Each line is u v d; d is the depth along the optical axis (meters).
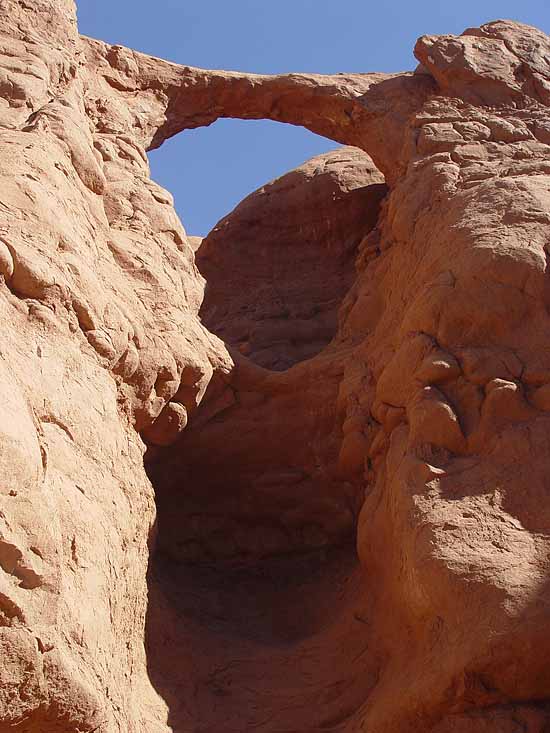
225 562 10.38
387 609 7.96
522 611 6.43
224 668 8.35
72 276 7.26
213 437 10.01
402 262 10.27
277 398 10.16
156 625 8.38
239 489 10.33
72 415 6.42
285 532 10.43
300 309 13.56
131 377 8.14
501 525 7.12
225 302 14.19
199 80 11.98
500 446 7.69
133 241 9.30
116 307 7.83
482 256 8.68
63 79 9.91
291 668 8.33
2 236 6.66
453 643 6.62
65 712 5.25
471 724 6.42
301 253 14.07
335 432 10.00
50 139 8.34
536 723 6.28
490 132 11.05
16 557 4.99
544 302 8.45
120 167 9.98
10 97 8.87
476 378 8.15
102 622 5.93
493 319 8.44
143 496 7.54
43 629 5.06
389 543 8.01
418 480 7.70
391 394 8.73
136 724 6.61
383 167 11.94
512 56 11.94
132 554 7.05
